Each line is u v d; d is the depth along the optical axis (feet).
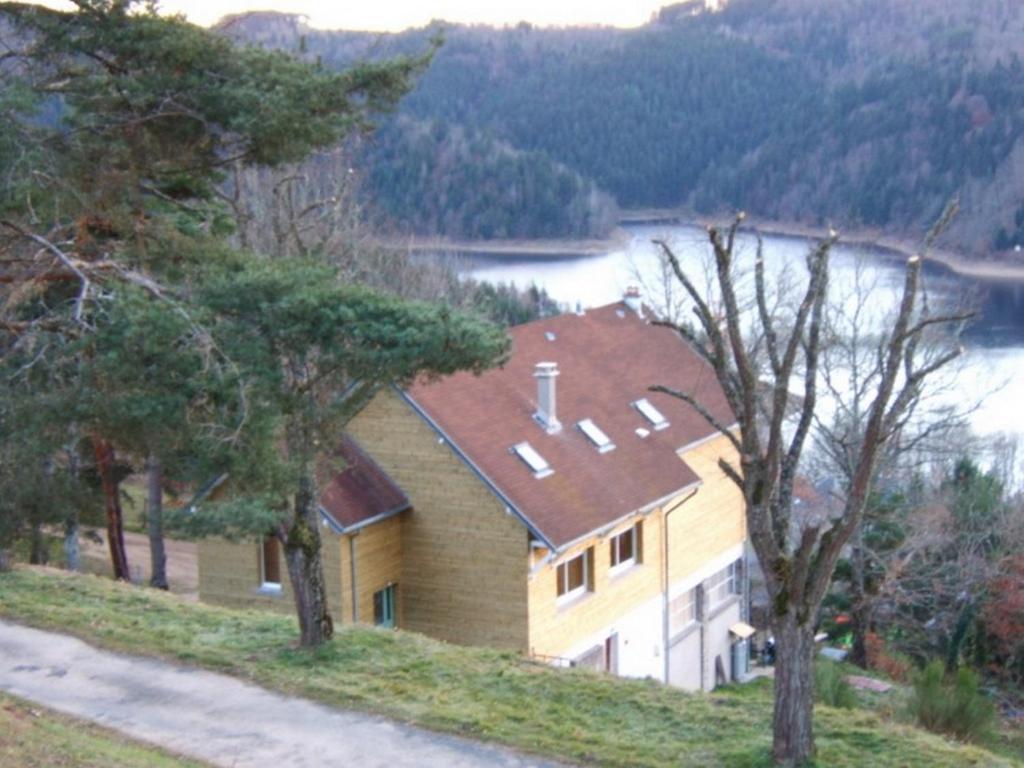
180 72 49.06
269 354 45.85
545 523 79.41
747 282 153.38
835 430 115.85
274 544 83.15
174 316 43.29
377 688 51.21
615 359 106.42
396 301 47.52
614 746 45.03
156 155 50.80
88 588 67.82
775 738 42.52
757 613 119.65
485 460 80.74
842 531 40.93
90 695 50.44
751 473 41.37
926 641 115.55
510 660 56.13
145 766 40.37
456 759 44.11
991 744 51.44
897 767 42.29
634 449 93.50
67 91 48.39
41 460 57.57
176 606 64.90
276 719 47.91
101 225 50.26
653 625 93.76
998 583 110.42
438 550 82.43
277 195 65.36
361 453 83.51
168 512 49.03
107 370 43.29
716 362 41.96
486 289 185.57
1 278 48.83
